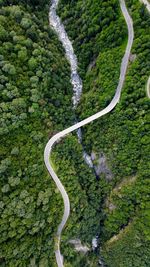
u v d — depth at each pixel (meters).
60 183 76.75
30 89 68.31
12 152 63.50
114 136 79.25
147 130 72.00
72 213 78.75
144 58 71.00
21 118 65.00
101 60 78.81
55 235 77.31
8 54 65.38
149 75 70.88
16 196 64.50
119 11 73.56
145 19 71.06
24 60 67.69
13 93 63.31
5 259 63.56
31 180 68.75
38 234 71.25
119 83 76.88
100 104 79.81
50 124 73.69
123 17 73.69
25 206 65.62
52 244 75.56
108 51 77.00
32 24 72.31
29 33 70.12
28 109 67.12
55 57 79.88
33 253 69.88
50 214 73.00
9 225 63.97
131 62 74.44
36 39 73.19
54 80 76.00
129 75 74.25
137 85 72.31
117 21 73.81
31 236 69.38
